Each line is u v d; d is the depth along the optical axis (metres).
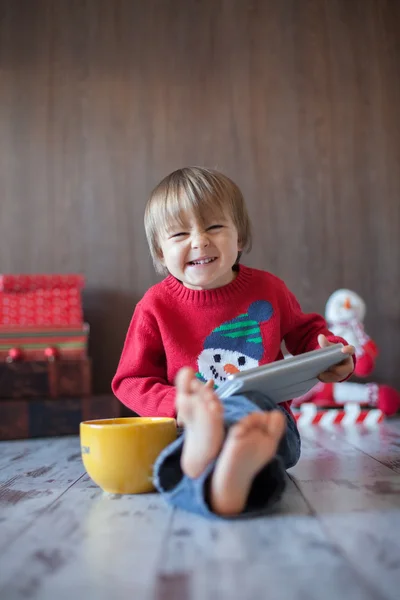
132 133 2.50
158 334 1.19
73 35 2.51
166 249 1.18
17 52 2.49
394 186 2.58
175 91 2.52
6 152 2.46
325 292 2.52
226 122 2.53
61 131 2.48
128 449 0.96
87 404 1.97
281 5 2.58
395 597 0.53
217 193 1.17
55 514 0.87
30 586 0.59
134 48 2.52
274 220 2.52
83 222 2.46
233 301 1.19
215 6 2.56
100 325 2.43
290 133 2.55
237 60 2.55
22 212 2.44
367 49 2.60
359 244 2.55
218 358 1.16
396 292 2.55
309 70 2.58
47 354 2.07
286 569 0.61
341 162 2.57
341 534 0.73
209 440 0.77
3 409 1.91
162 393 1.09
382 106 2.60
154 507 0.89
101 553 0.68
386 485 1.01
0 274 2.41
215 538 0.73
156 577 0.60
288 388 0.98
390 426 1.98
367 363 2.26
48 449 1.65
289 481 1.06
